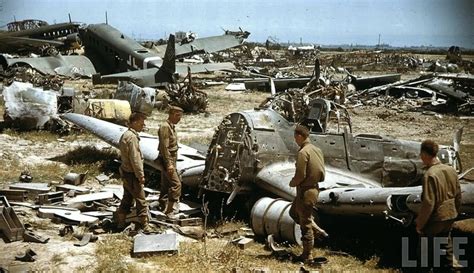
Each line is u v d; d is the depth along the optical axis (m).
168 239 6.99
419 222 5.61
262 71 44.75
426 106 26.27
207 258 6.59
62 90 16.22
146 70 28.05
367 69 53.25
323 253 6.93
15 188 9.32
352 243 7.36
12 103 14.72
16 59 31.20
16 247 6.87
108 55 33.88
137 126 7.62
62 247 6.92
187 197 9.61
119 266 6.18
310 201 6.35
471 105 24.34
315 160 6.32
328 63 57.12
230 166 8.21
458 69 36.91
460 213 5.96
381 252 6.96
